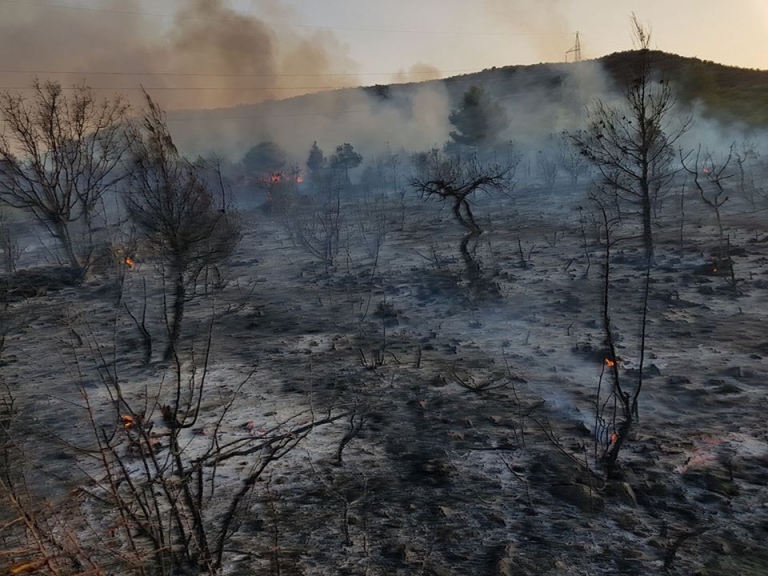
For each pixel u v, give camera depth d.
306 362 8.52
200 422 6.31
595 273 13.59
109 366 8.91
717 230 17.70
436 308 11.59
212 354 9.22
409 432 5.88
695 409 6.15
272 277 16.31
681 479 4.71
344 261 18.05
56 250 21.81
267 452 5.45
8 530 3.93
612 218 20.80
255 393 7.23
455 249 18.59
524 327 9.88
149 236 9.68
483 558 3.77
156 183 9.23
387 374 7.76
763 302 10.28
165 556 3.76
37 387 8.10
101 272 17.98
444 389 7.11
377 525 4.21
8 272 18.38
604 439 5.47
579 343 8.72
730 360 7.58
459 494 4.62
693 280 12.12
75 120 18.70
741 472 4.77
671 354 7.98
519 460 5.17
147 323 11.84
